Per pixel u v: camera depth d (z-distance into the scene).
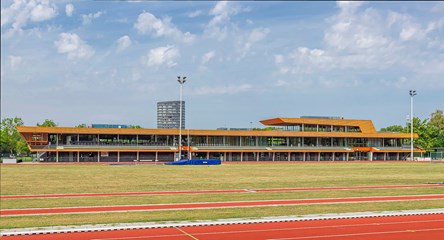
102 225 23.86
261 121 136.62
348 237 22.00
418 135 145.25
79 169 74.12
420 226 24.48
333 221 25.72
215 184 48.34
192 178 56.22
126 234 22.39
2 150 142.12
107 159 108.94
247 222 25.16
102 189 42.75
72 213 28.05
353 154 133.38
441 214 28.11
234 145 120.94
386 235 22.44
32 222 24.78
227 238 21.70
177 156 114.19
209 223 24.73
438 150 154.12
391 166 90.62
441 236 22.28
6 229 22.89
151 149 111.69
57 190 41.72
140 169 74.94
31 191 40.78
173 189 43.03
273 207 30.62
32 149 102.12
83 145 106.94
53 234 22.34
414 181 53.00
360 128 135.62
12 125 146.75
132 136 113.56
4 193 39.16
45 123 150.88
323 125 132.62
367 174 65.19
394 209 29.59
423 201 33.97
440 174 65.88
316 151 126.06
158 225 24.06
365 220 26.09
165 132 112.88
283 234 22.53
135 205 31.69
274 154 123.56
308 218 26.28
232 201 33.94
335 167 85.50
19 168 77.06
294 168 80.94
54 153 105.38
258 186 46.31
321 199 35.25
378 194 38.81
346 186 46.56
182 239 21.47
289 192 40.44
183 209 29.69
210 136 119.75
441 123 162.25
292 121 127.88
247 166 88.00
